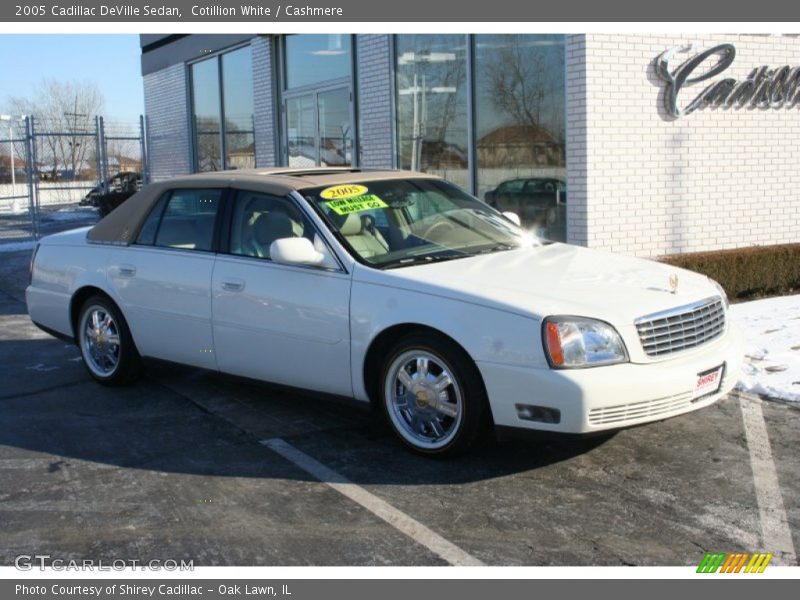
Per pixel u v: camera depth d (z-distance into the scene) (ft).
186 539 12.86
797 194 35.96
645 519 13.17
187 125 60.54
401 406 16.02
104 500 14.38
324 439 17.12
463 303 14.76
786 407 18.47
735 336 16.34
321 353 16.71
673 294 15.35
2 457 16.58
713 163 33.40
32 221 59.00
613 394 13.83
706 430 17.11
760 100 34.17
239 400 20.02
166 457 16.35
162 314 19.61
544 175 32.91
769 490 14.19
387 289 15.71
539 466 15.35
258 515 13.64
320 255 16.66
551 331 13.94
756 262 31.71
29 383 22.16
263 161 51.13
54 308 22.31
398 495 14.25
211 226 19.03
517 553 12.21
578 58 30.01
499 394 14.38
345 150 44.32
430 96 37.93
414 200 18.89
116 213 21.31
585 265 16.90
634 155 31.27
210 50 55.77
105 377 21.35
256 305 17.65
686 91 32.14
